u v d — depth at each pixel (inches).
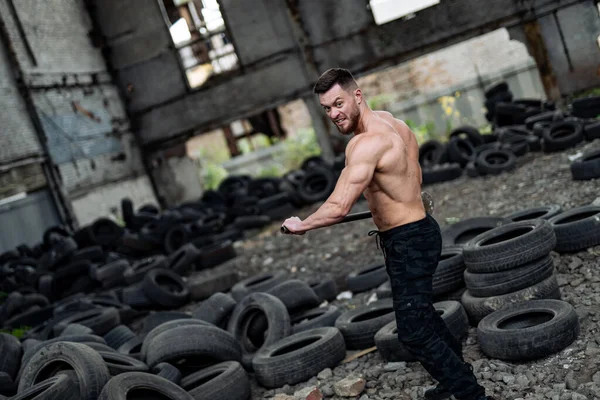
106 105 711.1
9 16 591.2
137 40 729.6
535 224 195.5
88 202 640.4
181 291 368.5
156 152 749.3
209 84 721.6
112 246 502.6
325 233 433.4
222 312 237.3
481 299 187.6
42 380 179.8
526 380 149.8
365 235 388.2
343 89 137.4
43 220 579.8
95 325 283.9
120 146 717.9
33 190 574.9
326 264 356.2
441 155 490.9
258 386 201.0
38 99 602.5
